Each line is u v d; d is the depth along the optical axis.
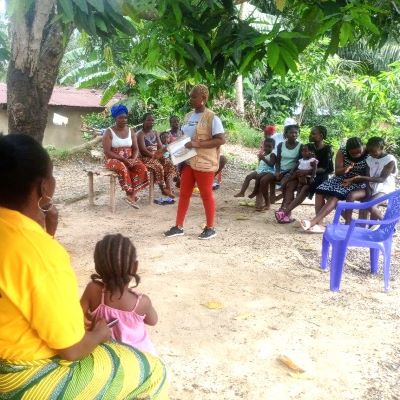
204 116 5.38
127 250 2.32
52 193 1.72
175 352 3.28
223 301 4.07
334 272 4.39
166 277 4.54
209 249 5.38
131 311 2.37
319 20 2.30
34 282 1.54
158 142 7.80
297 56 2.25
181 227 5.85
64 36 2.81
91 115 13.66
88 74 12.79
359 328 3.69
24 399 1.64
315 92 13.86
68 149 11.33
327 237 4.60
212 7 2.41
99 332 1.81
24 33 3.14
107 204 7.41
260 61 2.51
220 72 2.71
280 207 6.88
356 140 5.86
